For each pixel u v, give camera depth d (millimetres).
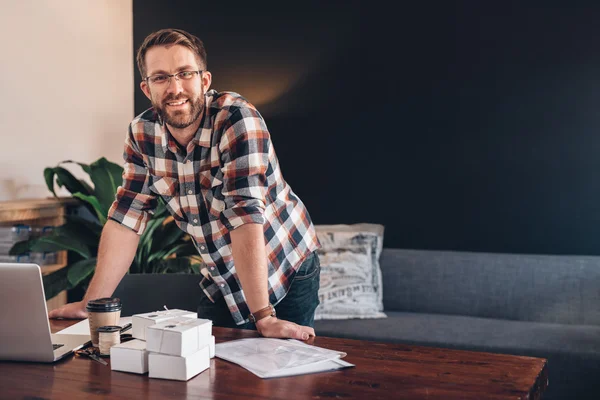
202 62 1775
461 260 3754
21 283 1417
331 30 4152
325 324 3475
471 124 3904
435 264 3789
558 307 3543
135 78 4629
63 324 1812
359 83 4109
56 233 3525
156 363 1359
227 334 1702
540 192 3797
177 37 1706
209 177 1843
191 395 1263
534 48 3777
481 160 3895
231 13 4387
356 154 4125
